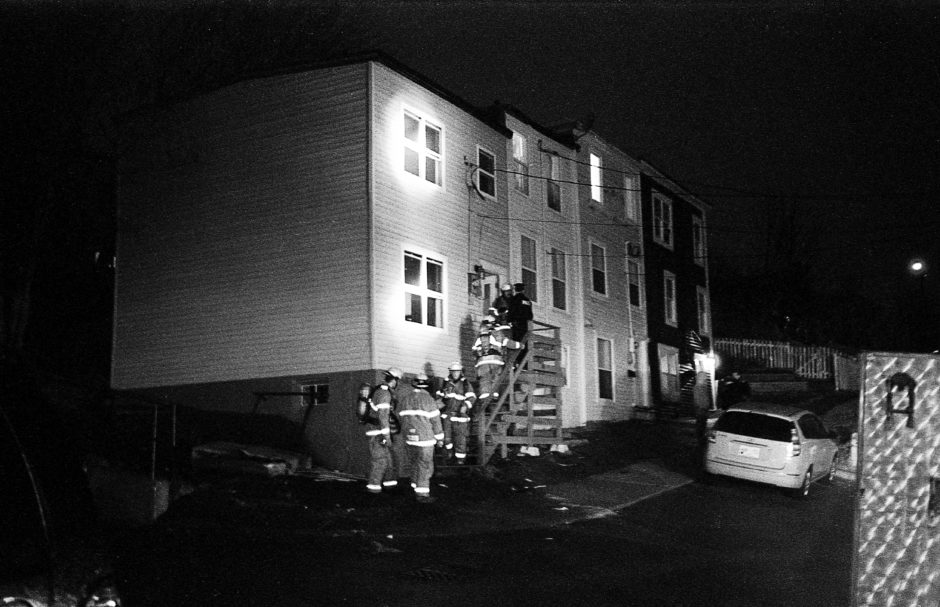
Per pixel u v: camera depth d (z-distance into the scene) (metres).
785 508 16.08
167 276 20.27
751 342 41.91
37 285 25.75
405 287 19.11
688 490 17.25
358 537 12.17
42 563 3.75
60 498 3.88
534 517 14.05
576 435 23.33
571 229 27.09
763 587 10.56
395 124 19.23
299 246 18.86
